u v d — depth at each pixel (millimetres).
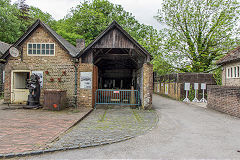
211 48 21594
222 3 21359
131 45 12172
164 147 5320
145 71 12406
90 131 6902
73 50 14453
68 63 12586
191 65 23375
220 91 11945
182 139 6082
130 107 13359
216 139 6078
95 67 13477
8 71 12984
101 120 8938
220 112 11766
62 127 7172
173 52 23141
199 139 6082
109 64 20703
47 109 11016
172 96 21828
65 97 11844
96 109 12320
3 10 25906
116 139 5941
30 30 12625
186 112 11703
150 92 12438
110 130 7082
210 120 9242
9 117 8883
